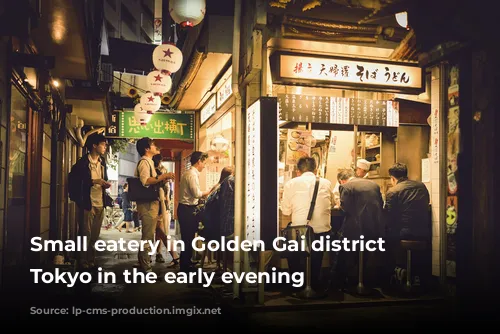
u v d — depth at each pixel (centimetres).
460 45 455
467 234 489
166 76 959
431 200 619
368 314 514
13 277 585
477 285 441
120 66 1825
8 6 478
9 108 520
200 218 767
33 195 718
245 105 600
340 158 827
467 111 480
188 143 1470
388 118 718
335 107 699
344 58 611
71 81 1165
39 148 734
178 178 1697
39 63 532
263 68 578
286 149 766
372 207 618
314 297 570
